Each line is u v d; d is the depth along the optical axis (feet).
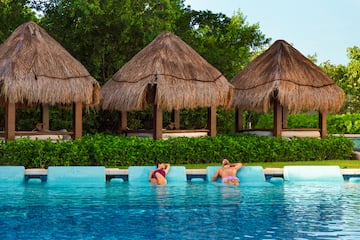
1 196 37.35
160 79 54.44
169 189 40.73
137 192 39.29
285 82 58.59
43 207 33.19
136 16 73.10
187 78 55.93
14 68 49.60
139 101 54.60
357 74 137.39
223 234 25.98
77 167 44.34
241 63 95.71
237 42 94.43
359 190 40.60
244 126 100.01
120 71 61.98
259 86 60.54
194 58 59.16
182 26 86.53
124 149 50.80
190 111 85.05
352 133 95.14
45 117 62.69
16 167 44.29
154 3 76.33
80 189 40.52
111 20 70.90
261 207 33.24
